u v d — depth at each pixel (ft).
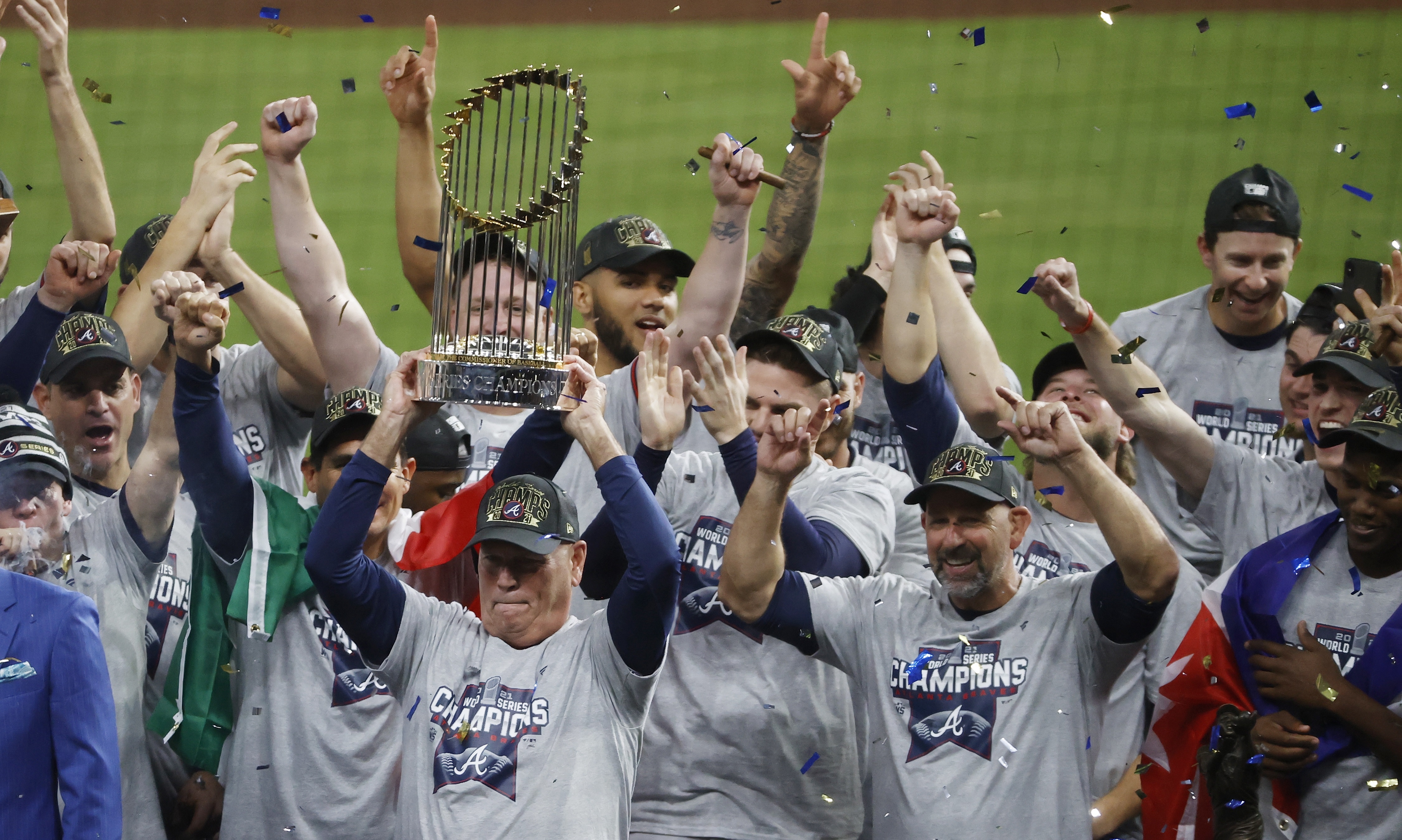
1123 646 51.78
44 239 152.76
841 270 155.84
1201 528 70.13
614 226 73.67
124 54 214.07
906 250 62.90
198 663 55.57
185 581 59.62
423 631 51.16
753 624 54.44
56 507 52.08
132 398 61.82
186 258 65.21
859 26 239.09
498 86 50.85
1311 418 61.62
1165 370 80.59
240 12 233.76
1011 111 204.64
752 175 58.23
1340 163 178.70
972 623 53.98
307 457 60.80
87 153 71.15
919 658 53.62
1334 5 224.53
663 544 48.70
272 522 56.03
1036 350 133.80
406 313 142.41
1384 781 50.42
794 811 56.08
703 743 55.57
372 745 54.90
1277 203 76.84
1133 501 50.47
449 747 49.08
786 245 71.31
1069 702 52.03
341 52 223.92
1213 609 55.67
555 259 63.62
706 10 247.29
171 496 55.72
